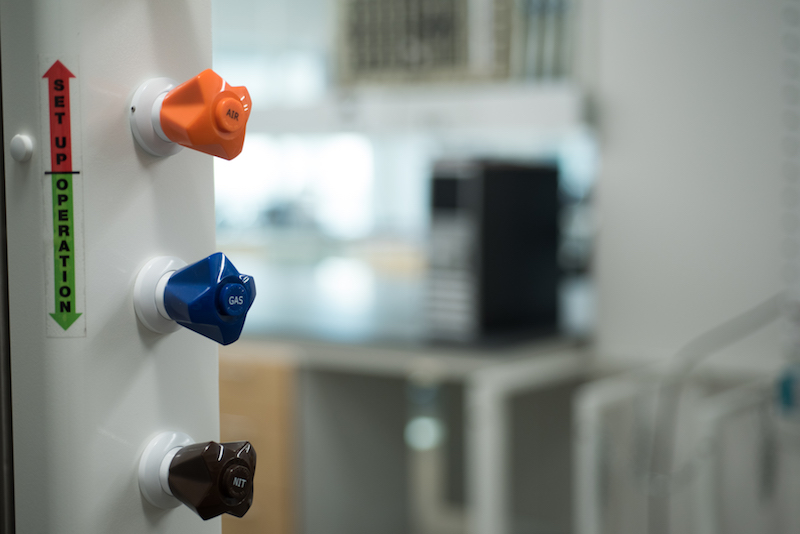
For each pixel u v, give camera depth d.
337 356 2.96
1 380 0.85
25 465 0.85
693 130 2.89
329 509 3.29
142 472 0.85
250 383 3.19
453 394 4.06
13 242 0.84
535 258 3.12
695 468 2.72
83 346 0.83
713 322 2.88
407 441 3.84
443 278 2.98
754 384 2.73
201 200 0.89
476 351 2.67
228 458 0.84
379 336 2.98
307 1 9.06
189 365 0.89
